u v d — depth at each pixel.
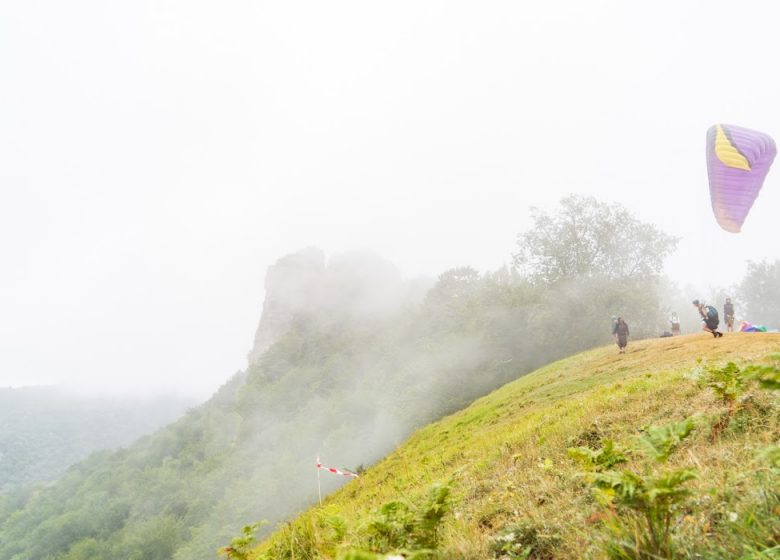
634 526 2.22
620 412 6.93
